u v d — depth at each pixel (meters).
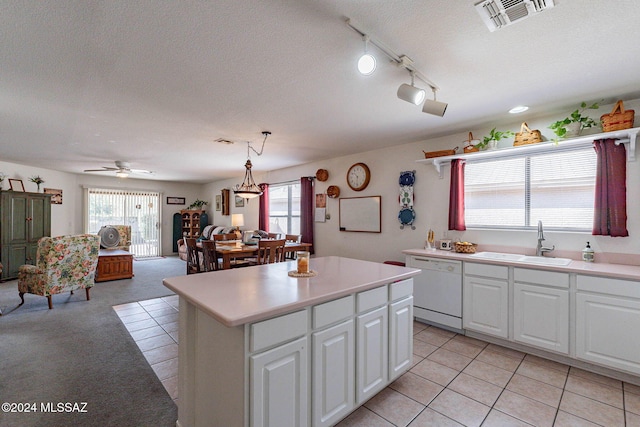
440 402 1.97
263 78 2.13
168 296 4.43
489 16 1.45
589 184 2.78
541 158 3.05
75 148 4.32
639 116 2.51
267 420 1.35
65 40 1.64
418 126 3.30
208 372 1.53
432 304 3.26
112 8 1.38
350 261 2.67
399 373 2.10
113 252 5.82
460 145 3.57
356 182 4.70
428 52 1.80
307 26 1.54
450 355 2.63
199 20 1.48
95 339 2.91
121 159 5.20
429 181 3.86
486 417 1.83
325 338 1.60
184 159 5.21
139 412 1.85
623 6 1.39
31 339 2.90
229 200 8.21
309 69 2.00
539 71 2.04
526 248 3.11
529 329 2.59
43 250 3.80
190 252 4.43
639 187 2.47
